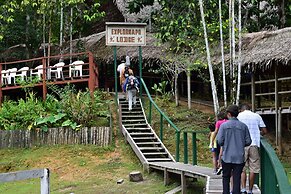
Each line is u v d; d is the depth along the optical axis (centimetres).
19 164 1350
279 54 1373
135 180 1166
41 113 1503
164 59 1775
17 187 1173
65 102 1520
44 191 580
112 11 2416
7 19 2020
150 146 1366
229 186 722
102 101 1666
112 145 1411
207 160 1369
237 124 716
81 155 1370
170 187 1091
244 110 790
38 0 1959
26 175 564
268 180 556
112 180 1195
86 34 2486
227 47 1589
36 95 1877
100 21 2464
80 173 1271
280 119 1463
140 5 1973
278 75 1481
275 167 434
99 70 2152
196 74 1973
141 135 1413
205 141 1476
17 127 1473
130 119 1528
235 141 709
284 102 1672
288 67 1596
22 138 1451
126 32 1599
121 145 1412
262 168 645
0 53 2383
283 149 1484
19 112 1511
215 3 1647
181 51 1752
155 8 2169
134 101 1606
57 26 2223
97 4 2036
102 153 1376
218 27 1567
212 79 1333
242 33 1583
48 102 1570
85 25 2273
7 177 543
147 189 1087
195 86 2050
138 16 2211
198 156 1389
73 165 1319
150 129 1448
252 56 1476
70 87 1742
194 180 1123
